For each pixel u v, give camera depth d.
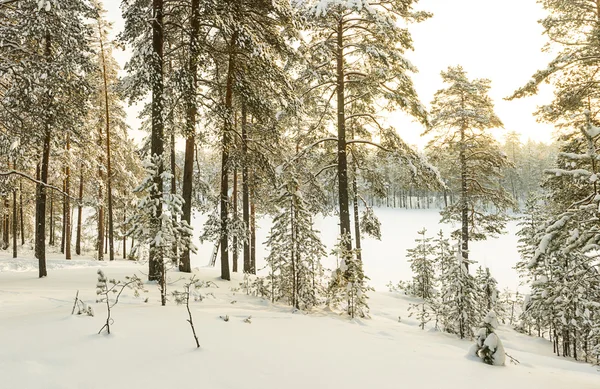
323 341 5.63
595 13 11.80
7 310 6.29
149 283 10.38
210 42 13.73
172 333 4.93
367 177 19.25
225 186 14.34
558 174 4.98
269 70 12.21
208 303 8.18
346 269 9.85
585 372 6.56
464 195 19.25
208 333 5.12
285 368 4.09
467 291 9.32
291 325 6.59
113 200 27.33
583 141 5.20
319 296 11.23
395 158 12.38
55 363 3.59
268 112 13.39
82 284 10.66
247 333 5.46
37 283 10.97
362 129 16.66
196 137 14.41
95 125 23.31
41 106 11.30
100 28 22.50
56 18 11.35
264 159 14.20
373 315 11.40
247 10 12.67
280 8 11.62
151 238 7.06
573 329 9.93
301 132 18.42
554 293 10.41
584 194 6.63
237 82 12.51
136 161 30.61
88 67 12.28
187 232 7.27
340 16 11.71
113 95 23.62
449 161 19.95
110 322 5.13
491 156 18.89
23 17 10.60
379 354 5.19
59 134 13.49
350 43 12.62
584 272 5.91
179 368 3.74
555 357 9.34
